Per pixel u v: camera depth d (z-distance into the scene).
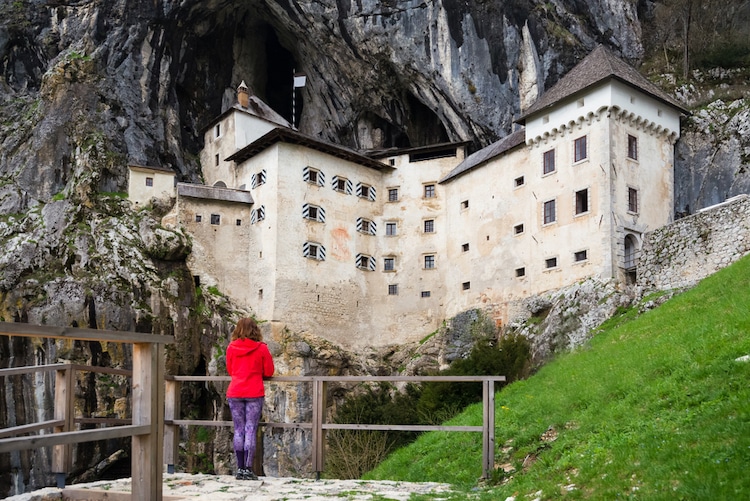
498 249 44.00
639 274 33.19
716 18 46.88
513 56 48.41
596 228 36.91
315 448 10.78
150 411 6.50
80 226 47.19
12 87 57.03
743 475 6.49
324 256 48.06
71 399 9.95
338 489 9.52
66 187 49.97
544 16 48.22
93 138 51.09
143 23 54.53
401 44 51.00
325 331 47.06
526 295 41.19
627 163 37.69
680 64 46.81
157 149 54.06
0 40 56.34
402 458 15.24
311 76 59.28
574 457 9.57
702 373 10.73
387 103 56.06
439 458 13.88
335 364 45.53
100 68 53.94
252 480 10.32
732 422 7.89
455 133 52.25
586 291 35.03
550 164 40.69
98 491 8.64
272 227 46.53
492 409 10.50
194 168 55.91
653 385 11.57
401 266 50.47
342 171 50.34
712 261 29.61
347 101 57.28
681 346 13.42
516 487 9.13
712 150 39.81
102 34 54.78
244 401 10.52
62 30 55.81
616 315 32.28
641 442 8.80
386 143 58.81
